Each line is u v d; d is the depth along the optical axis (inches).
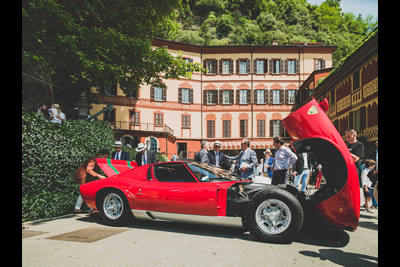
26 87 341.7
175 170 194.1
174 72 569.3
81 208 261.3
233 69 1346.0
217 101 1339.8
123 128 1164.5
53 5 323.3
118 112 1159.0
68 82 595.8
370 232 184.1
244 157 303.7
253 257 131.6
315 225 172.1
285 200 152.1
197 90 1339.8
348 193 154.2
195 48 1332.4
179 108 1299.2
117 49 413.1
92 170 239.8
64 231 183.8
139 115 1206.3
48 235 173.0
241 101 1343.5
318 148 170.9
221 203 169.8
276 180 269.7
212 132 1336.1
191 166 192.5
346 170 155.6
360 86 712.4
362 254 138.3
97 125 355.6
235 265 121.6
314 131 168.1
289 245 151.3
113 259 129.5
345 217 155.7
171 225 201.8
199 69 593.0
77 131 303.9
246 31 2204.7
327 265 122.3
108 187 201.6
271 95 1341.0
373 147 644.7
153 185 191.0
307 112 172.1
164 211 185.3
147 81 549.3
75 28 349.7
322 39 2258.9
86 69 434.0
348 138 226.8
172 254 135.9
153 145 1159.6
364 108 693.3
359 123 733.3
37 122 233.8
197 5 2471.7
